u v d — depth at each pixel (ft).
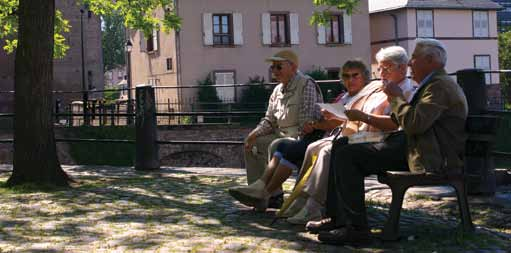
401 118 17.92
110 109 87.56
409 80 19.95
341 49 134.62
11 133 79.77
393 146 18.56
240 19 126.93
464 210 18.86
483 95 25.85
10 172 38.73
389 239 18.79
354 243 18.54
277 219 22.31
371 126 20.07
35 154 32.19
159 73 132.05
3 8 54.65
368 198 26.40
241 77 126.93
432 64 18.17
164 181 33.19
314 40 132.57
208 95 120.26
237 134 95.91
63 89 136.98
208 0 124.67
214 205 25.96
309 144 21.90
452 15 157.48
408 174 17.97
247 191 23.03
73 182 33.06
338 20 135.03
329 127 21.83
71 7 137.69
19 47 32.58
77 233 21.20
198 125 93.35
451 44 157.58
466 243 18.28
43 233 21.31
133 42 145.38
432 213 23.43
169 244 19.27
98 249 18.95
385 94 19.62
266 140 24.31
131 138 85.66
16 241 20.24
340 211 19.29
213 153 94.17
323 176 20.72
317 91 23.56
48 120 32.63
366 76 21.58
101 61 141.69
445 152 18.01
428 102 17.66
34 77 32.30
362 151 18.56
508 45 187.73
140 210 25.12
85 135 84.33
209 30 124.57
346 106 21.17
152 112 38.01
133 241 19.83
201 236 20.27
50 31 32.73
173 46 125.39
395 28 154.51
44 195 29.01
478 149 18.89
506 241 18.76
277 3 129.49
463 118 18.11
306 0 131.44
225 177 34.35
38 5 32.42
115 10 66.08
